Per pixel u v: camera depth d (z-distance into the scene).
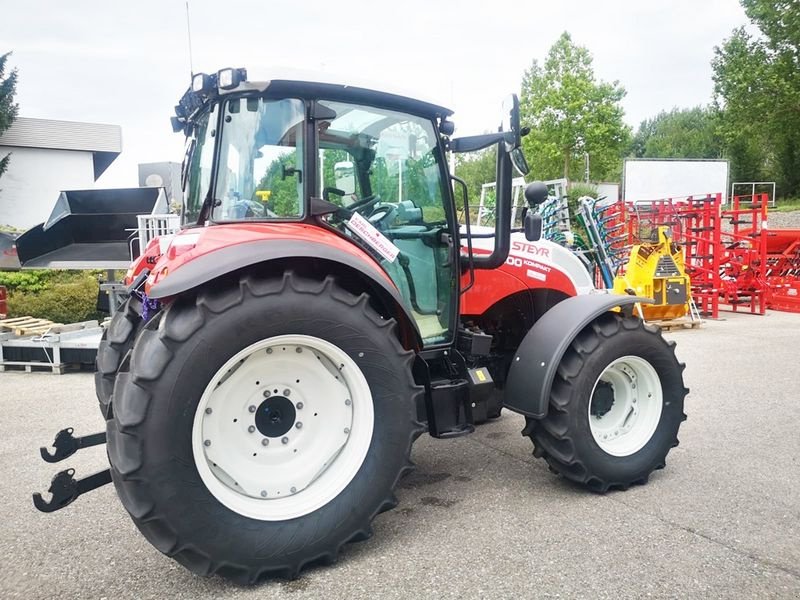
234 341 2.52
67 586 2.60
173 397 2.40
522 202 9.30
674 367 3.67
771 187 39.41
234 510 2.55
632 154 71.00
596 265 9.66
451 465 3.98
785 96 30.12
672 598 2.43
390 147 3.32
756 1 30.88
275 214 2.98
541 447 3.47
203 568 2.50
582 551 2.81
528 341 3.48
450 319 3.59
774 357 7.34
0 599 2.51
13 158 24.66
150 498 2.38
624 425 3.65
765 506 3.28
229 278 2.65
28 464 4.05
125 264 7.42
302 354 2.77
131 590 2.57
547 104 30.66
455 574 2.64
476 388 3.40
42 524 3.18
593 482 3.45
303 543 2.62
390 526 3.11
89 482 2.58
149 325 2.63
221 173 2.94
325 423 2.85
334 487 2.75
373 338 2.77
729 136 33.28
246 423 2.71
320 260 2.82
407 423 2.86
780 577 2.58
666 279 9.01
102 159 28.66
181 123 3.70
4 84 22.64
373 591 2.53
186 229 3.21
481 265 3.65
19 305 9.41
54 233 7.48
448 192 3.55
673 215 11.26
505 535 2.98
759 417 4.93
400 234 3.42
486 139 3.56
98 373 3.86
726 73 32.34
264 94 2.92
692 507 3.28
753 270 11.16
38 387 6.34
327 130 3.11
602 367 3.41
